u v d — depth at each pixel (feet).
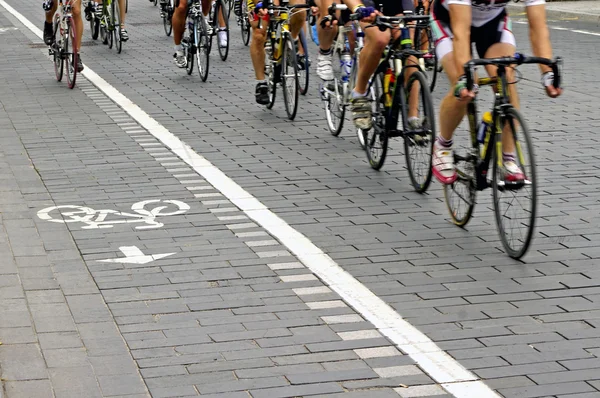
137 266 40.88
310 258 41.78
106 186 53.62
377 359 31.83
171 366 31.42
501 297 37.06
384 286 38.45
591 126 66.90
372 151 56.70
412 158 51.85
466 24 41.78
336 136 65.72
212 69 95.86
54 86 86.69
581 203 49.24
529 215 39.47
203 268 40.60
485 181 42.98
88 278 39.42
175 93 82.84
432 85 80.23
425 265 40.78
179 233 45.34
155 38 121.19
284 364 31.53
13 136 66.44
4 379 30.30
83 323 34.83
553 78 39.96
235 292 37.88
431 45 77.87
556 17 142.72
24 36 123.75
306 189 52.90
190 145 63.57
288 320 35.12
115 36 109.40
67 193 52.26
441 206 49.47
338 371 30.96
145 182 54.39
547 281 38.63
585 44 109.29
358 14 50.03
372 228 45.96
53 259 41.68
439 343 32.99
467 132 51.78
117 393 29.53
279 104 77.46
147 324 34.78
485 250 42.60
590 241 43.37
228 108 76.07
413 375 30.66
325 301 36.94
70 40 84.79
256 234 45.14
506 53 43.60
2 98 80.94
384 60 52.44
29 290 38.01
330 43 63.72
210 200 50.85
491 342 33.01
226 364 31.55
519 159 39.88
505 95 40.63
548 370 30.86
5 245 43.60
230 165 58.29
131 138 65.67
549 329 34.04
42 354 32.17
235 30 127.75
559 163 57.21
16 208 49.44
